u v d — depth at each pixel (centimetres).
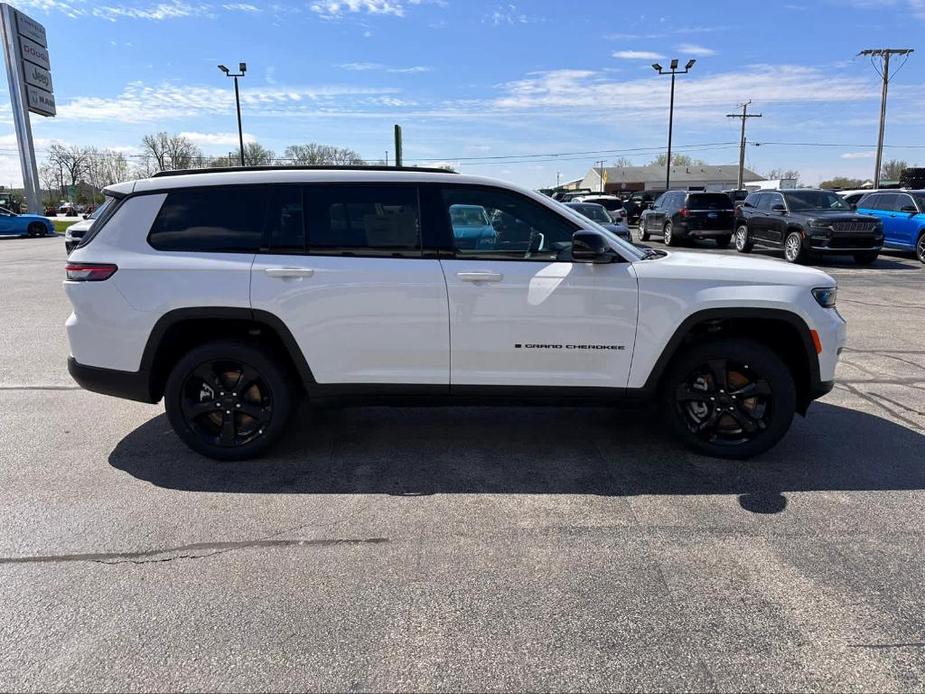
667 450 439
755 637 250
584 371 406
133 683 227
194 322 408
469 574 293
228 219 399
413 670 233
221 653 241
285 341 396
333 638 250
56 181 8806
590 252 378
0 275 1394
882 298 1057
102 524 337
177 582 286
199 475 398
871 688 225
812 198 1582
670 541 321
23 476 396
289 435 467
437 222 397
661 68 3306
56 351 716
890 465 413
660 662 237
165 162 7319
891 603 271
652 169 9150
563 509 355
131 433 471
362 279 391
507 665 236
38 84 3606
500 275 391
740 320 417
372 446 446
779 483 387
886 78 3847
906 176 2578
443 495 372
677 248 1972
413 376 404
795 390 405
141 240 399
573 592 279
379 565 300
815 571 294
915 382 598
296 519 343
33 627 256
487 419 502
